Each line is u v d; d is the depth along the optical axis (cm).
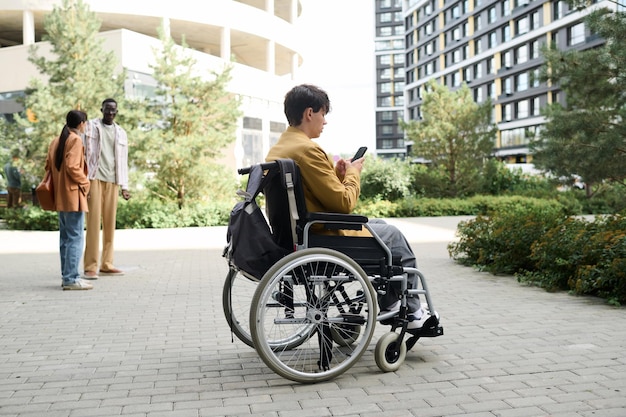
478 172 2139
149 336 418
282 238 337
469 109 2117
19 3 2430
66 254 610
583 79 825
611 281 527
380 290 336
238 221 321
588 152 836
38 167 1452
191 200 1627
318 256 309
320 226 331
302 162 324
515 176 2348
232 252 320
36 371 337
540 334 408
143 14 2544
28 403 284
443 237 1213
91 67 1466
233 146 2756
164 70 1558
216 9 2786
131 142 1480
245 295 493
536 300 538
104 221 713
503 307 506
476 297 555
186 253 963
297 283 316
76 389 304
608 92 829
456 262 816
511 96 6034
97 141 677
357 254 333
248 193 316
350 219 324
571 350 366
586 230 625
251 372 332
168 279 686
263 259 321
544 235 638
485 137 2114
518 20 5891
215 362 353
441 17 7662
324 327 322
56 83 1542
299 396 290
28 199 1673
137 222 1516
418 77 8612
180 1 2639
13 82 2283
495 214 806
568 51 852
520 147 5938
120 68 2083
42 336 419
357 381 313
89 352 376
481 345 381
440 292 584
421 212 1928
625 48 776
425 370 330
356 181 336
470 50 6862
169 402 284
